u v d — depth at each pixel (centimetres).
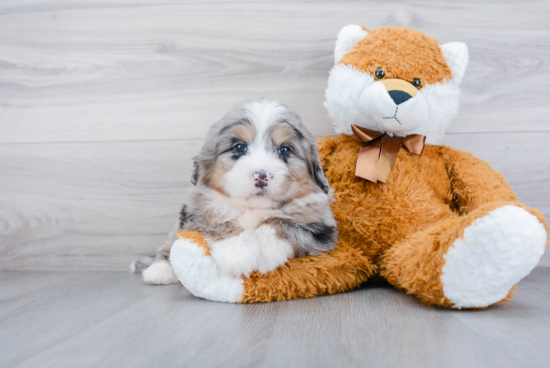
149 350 113
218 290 160
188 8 251
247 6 248
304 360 103
